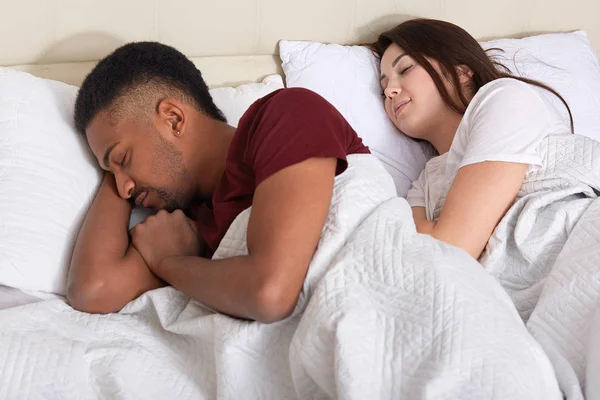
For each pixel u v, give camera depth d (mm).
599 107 1840
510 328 903
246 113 1123
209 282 1000
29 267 1104
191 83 1208
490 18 1897
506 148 1276
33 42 1393
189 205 1261
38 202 1157
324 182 998
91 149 1209
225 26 1582
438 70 1551
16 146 1188
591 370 972
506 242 1247
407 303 919
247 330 955
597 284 1051
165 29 1514
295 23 1664
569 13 1993
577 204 1207
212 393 997
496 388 834
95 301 1105
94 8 1426
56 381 963
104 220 1173
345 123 1147
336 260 982
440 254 979
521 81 1477
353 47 1686
